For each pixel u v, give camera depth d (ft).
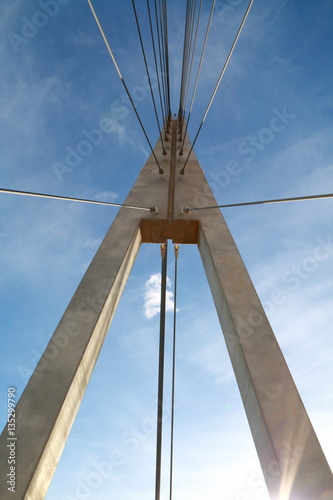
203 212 25.04
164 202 26.02
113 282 19.21
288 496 12.00
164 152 32.53
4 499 11.25
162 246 27.71
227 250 21.54
